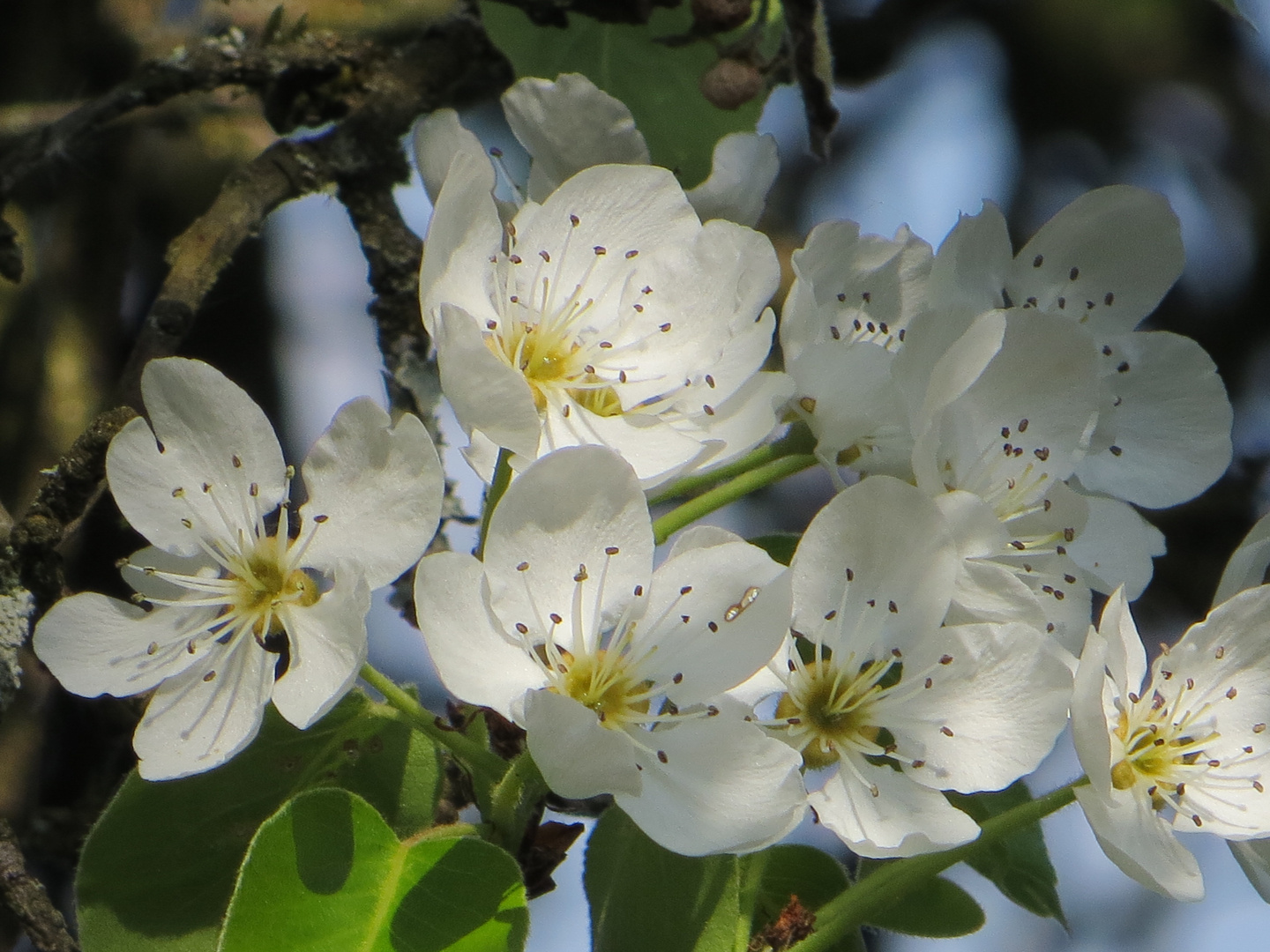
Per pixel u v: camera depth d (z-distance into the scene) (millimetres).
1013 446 567
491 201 558
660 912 557
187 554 554
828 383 562
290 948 541
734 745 546
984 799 579
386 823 553
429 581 545
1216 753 565
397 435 548
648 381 563
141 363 575
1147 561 580
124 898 557
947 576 555
